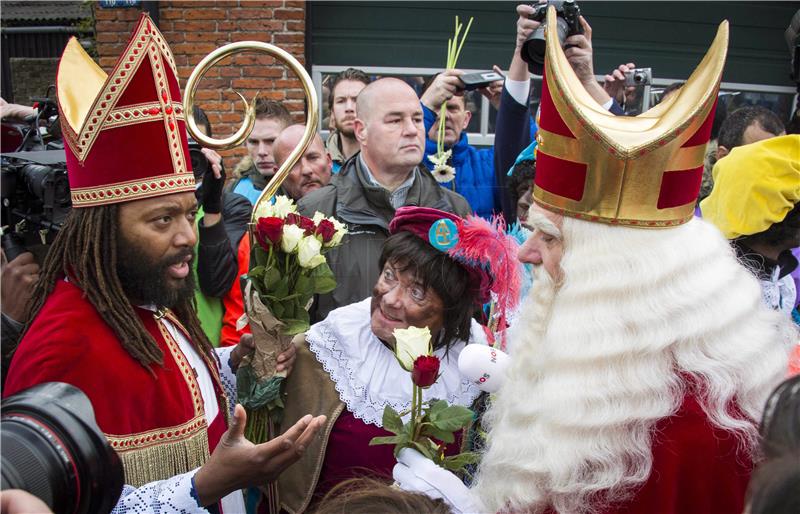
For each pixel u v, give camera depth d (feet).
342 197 6.92
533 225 3.94
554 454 3.53
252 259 4.85
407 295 4.77
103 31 14.44
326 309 6.61
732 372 3.47
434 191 7.34
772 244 6.21
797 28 8.01
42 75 18.38
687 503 3.36
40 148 6.61
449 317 4.89
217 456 3.79
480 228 4.59
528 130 8.17
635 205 3.63
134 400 4.13
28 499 2.05
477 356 4.33
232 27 14.34
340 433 4.83
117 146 4.04
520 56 7.57
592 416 3.47
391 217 6.86
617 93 9.44
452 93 8.43
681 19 15.33
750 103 15.88
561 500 3.54
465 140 8.93
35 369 3.89
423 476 3.94
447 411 4.09
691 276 3.62
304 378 5.01
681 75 15.57
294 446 3.78
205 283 7.07
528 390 3.88
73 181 4.19
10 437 2.23
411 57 14.90
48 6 18.08
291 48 14.44
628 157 3.51
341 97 9.91
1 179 5.10
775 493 1.81
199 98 14.57
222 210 8.07
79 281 4.16
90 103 4.42
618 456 3.42
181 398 4.43
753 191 6.02
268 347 4.86
